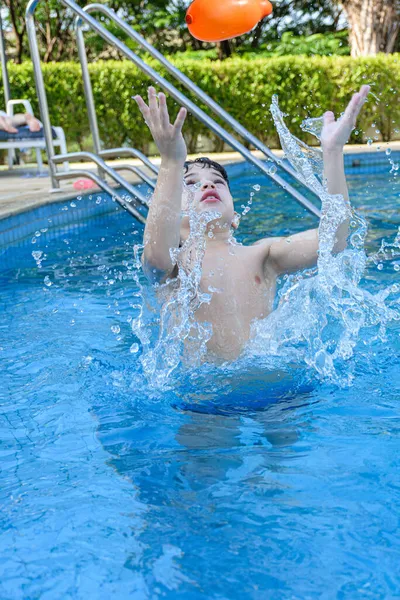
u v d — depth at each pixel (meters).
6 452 1.55
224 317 2.07
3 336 2.50
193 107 3.39
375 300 2.37
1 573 1.09
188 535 1.18
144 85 10.14
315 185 2.08
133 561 1.11
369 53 12.88
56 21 16.41
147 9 16.16
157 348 2.06
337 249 2.10
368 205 5.56
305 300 2.19
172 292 2.15
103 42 15.68
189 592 1.03
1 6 16.08
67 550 1.15
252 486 1.34
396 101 9.93
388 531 1.17
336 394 1.82
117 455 1.51
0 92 10.00
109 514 1.26
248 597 1.02
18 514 1.27
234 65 10.23
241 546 1.14
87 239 4.53
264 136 10.59
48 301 3.01
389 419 1.66
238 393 1.82
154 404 1.79
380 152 8.04
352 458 1.45
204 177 2.19
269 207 5.66
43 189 5.50
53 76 10.01
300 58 10.20
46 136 5.05
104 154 4.55
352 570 1.07
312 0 16.92
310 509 1.25
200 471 1.41
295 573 1.07
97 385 1.96
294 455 1.48
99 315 2.78
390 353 2.12
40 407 1.82
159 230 1.97
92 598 1.03
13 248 4.02
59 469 1.45
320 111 10.24
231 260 2.17
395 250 3.90
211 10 2.53
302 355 2.04
